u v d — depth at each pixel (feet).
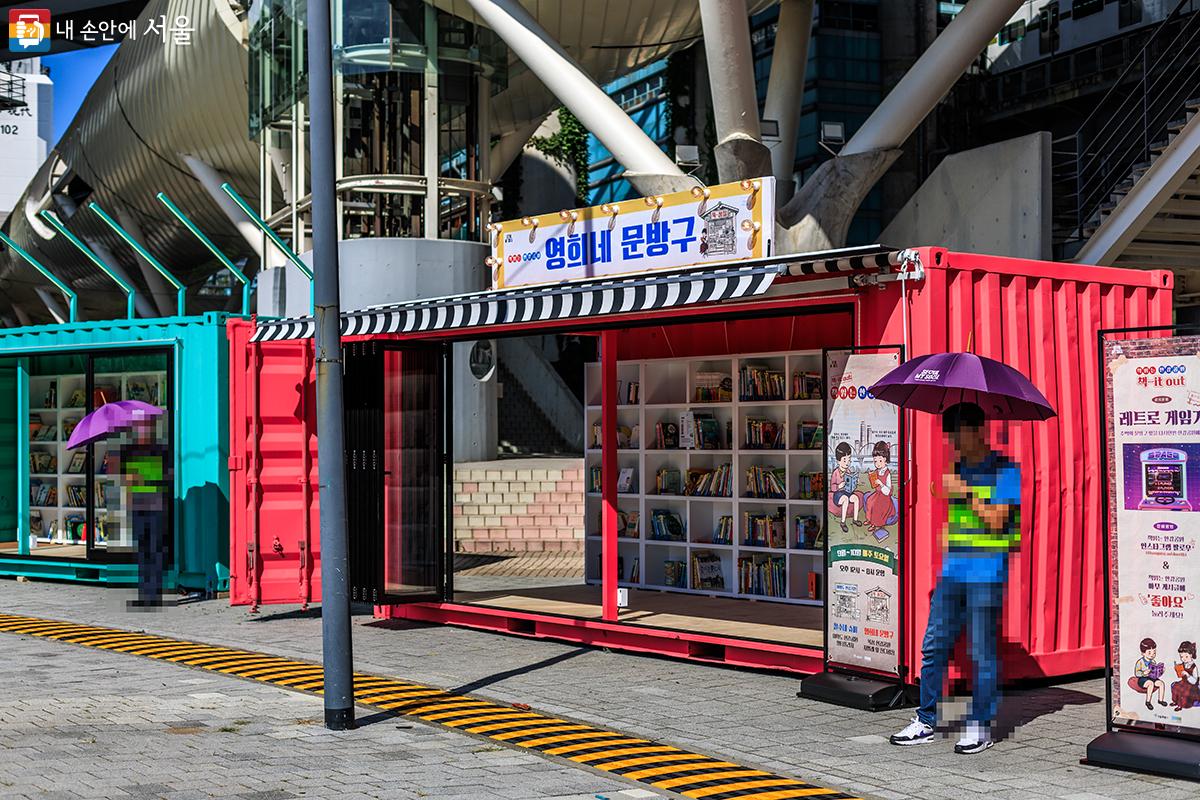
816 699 28.02
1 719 25.46
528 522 63.00
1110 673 22.59
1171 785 20.85
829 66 141.69
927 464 27.02
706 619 35.17
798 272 27.63
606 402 35.37
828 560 28.66
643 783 20.99
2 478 53.01
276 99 82.07
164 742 23.48
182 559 46.85
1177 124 54.13
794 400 38.47
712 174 131.44
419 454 39.32
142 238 154.51
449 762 22.21
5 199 295.07
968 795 20.27
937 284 27.12
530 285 37.11
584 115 60.95
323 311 25.04
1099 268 31.07
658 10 80.53
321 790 20.11
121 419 43.16
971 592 23.26
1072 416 30.01
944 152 139.03
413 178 72.13
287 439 42.37
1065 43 129.39
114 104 125.59
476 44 74.43
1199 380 21.48
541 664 32.71
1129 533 22.31
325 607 24.93
